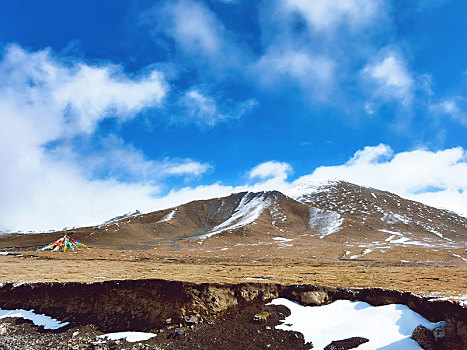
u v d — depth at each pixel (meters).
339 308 28.17
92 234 155.75
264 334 25.69
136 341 26.14
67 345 26.31
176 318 28.11
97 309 31.31
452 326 21.14
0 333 29.44
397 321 23.89
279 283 32.09
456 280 34.78
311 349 22.98
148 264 68.00
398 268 57.66
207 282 30.50
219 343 25.06
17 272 48.28
